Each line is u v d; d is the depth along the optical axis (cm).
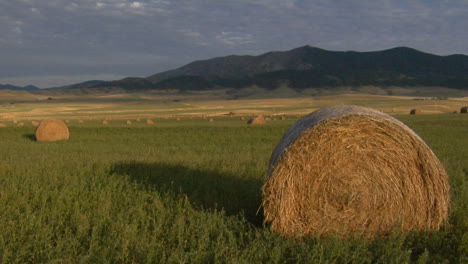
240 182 964
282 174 655
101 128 3234
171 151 1777
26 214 686
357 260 545
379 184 661
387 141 660
